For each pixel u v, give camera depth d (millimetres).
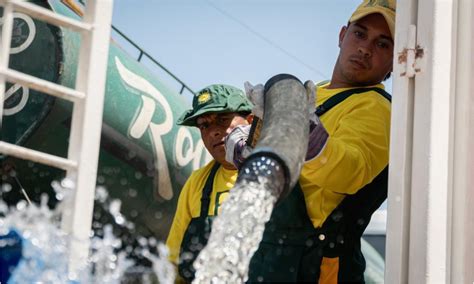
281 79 3070
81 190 2783
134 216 5656
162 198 5746
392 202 3461
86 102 2816
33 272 2547
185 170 5922
